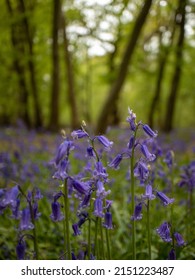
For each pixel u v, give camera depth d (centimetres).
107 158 414
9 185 529
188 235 367
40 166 687
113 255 353
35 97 1748
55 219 241
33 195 247
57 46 1467
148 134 260
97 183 238
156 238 366
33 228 237
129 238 389
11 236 394
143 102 2520
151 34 1609
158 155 397
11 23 1421
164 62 1573
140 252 327
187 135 1421
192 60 1689
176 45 1455
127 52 1116
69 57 1603
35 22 1510
